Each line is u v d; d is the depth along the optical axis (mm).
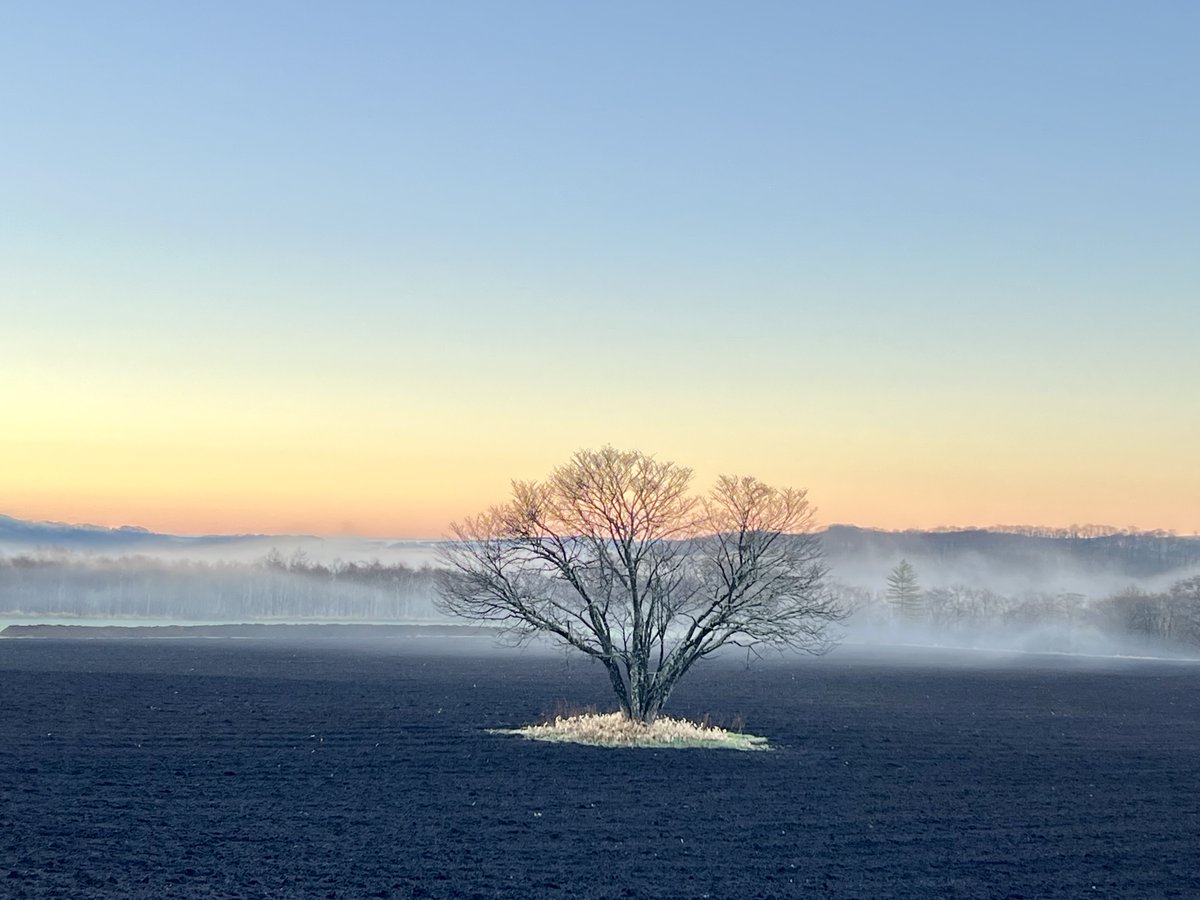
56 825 30859
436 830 31172
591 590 53219
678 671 53250
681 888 25438
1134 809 36625
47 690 75312
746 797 37406
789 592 50406
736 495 50875
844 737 57062
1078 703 83500
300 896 24078
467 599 51000
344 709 66375
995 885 26250
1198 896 25469
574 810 34469
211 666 106062
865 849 29828
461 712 65438
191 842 29156
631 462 51344
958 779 42688
